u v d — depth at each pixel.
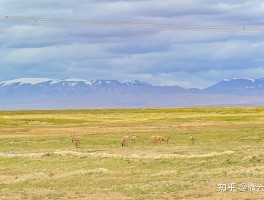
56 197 40.22
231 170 50.06
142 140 96.88
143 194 39.59
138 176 50.56
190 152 75.06
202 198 36.44
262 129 111.50
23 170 58.72
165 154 71.06
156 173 52.47
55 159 67.50
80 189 43.69
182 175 49.62
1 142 96.62
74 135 109.50
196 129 119.50
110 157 67.19
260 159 54.25
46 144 92.75
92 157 67.81
